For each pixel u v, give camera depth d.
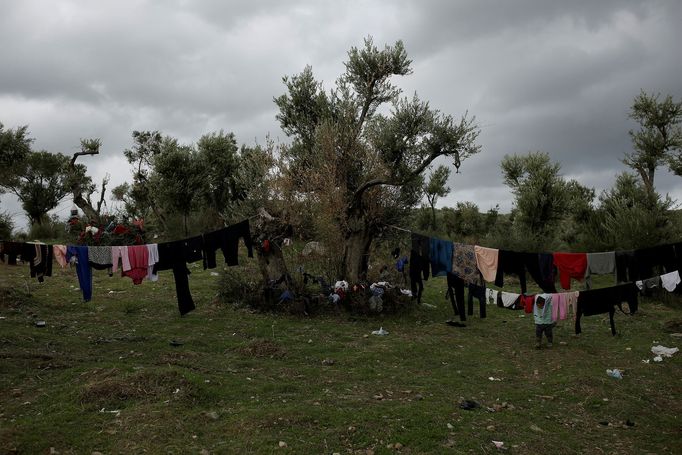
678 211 22.66
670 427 7.93
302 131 18.69
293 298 15.27
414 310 16.27
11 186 30.80
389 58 17.30
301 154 17.84
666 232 20.61
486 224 37.00
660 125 24.03
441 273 12.88
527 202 26.58
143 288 17.56
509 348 12.44
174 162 27.52
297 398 8.30
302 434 6.85
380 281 16.38
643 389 9.62
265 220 15.73
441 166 35.84
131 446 6.31
